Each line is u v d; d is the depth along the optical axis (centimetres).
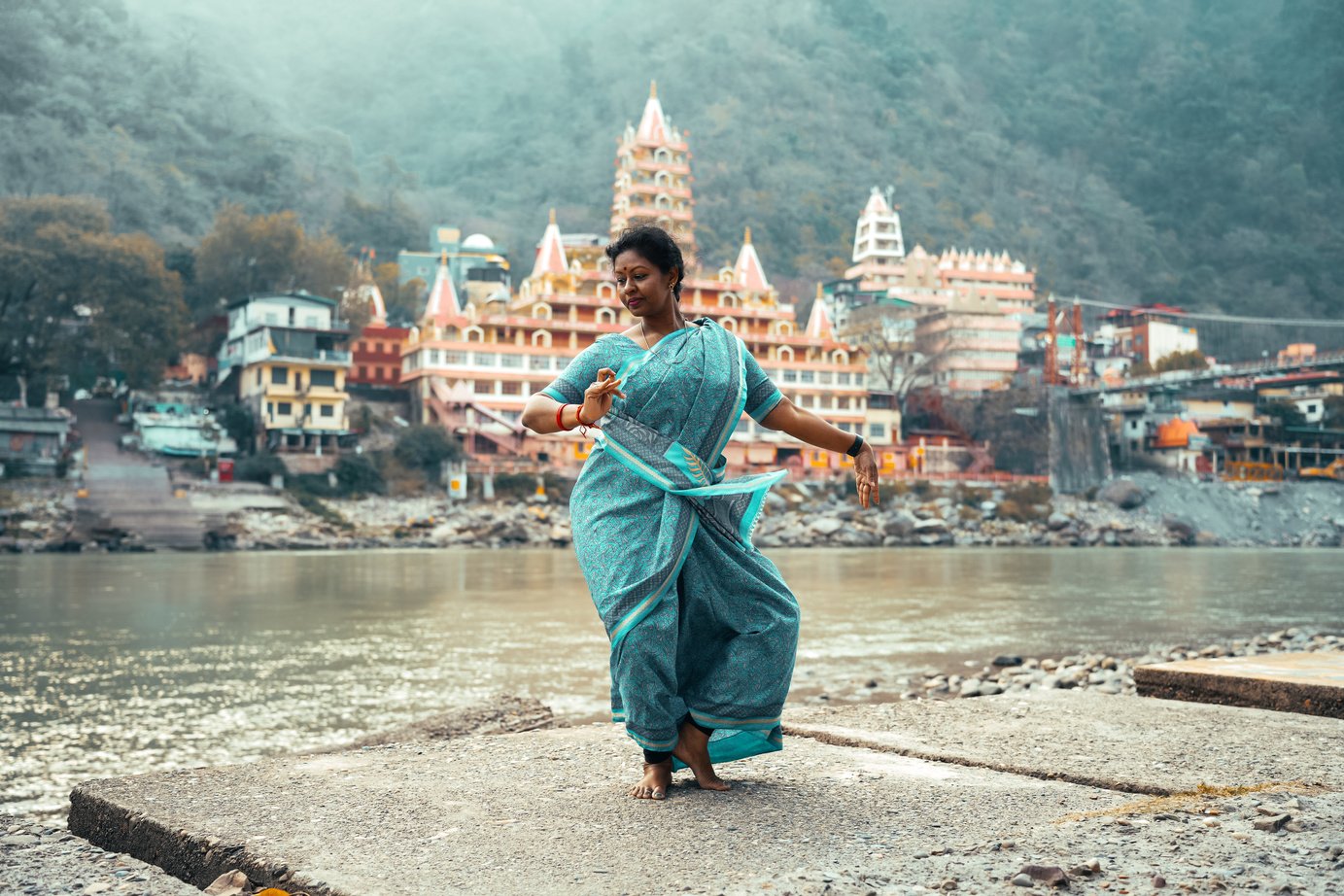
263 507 6319
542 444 7756
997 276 14075
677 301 356
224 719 1003
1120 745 408
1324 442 11494
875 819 298
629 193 9612
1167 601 2617
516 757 384
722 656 328
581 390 340
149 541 5553
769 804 315
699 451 329
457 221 18062
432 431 7406
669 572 317
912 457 8856
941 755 390
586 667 1365
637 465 327
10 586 2872
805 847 270
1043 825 288
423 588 2864
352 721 995
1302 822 276
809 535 7081
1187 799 316
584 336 8112
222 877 263
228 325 8169
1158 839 265
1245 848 256
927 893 229
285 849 271
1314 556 6028
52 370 7394
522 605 2319
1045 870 233
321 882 246
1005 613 2245
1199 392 11919
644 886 240
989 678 1277
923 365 10275
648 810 307
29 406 7325
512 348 7875
